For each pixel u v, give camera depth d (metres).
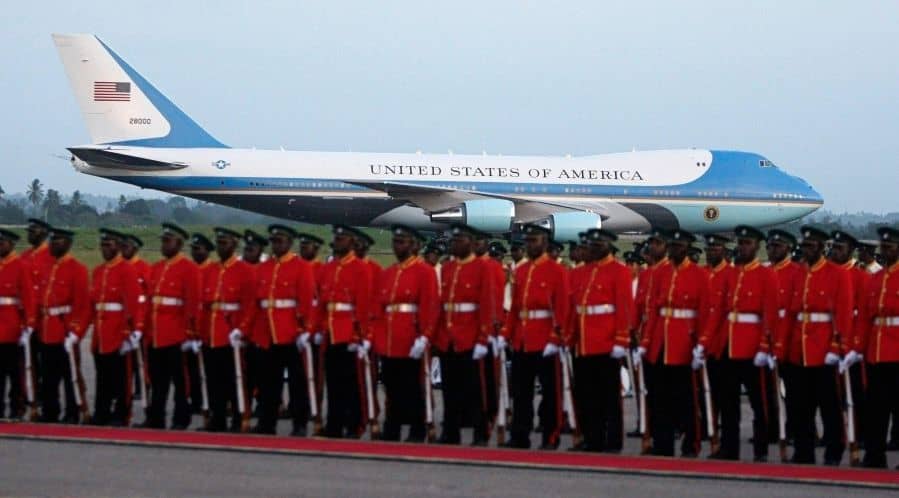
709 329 16.14
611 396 16.59
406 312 16.78
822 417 16.08
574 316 16.69
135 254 19.69
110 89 56.19
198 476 13.65
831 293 15.75
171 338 17.84
